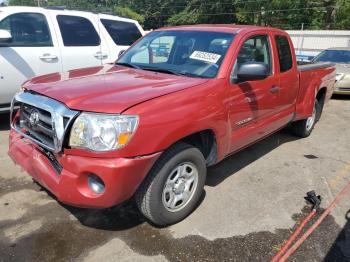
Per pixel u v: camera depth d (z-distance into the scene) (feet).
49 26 19.24
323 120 23.34
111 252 9.04
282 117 15.03
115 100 8.54
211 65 11.32
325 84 19.20
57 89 9.41
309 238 9.94
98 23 21.77
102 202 8.41
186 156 9.73
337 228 10.48
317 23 154.20
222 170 14.19
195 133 10.46
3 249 8.93
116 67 12.94
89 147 8.13
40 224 10.01
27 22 18.43
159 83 10.14
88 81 10.27
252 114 12.47
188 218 10.61
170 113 8.92
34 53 18.31
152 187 9.18
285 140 18.52
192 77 11.05
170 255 9.02
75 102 8.51
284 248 9.46
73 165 8.33
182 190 10.13
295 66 15.57
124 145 8.12
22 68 17.92
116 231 9.86
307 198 12.09
